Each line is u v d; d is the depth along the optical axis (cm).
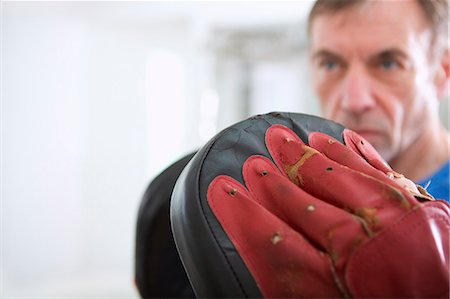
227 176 24
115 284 206
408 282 20
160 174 39
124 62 208
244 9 179
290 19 178
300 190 24
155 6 189
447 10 45
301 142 27
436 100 48
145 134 211
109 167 209
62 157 200
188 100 205
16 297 188
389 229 21
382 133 44
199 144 200
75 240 205
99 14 197
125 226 212
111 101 207
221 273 21
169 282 37
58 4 190
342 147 27
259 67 184
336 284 21
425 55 45
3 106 189
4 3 184
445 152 47
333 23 44
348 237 21
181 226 23
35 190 195
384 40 42
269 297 21
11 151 191
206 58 190
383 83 43
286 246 22
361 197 22
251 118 27
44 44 194
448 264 21
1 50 187
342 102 45
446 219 22
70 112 200
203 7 183
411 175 46
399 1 42
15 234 192
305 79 173
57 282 199
